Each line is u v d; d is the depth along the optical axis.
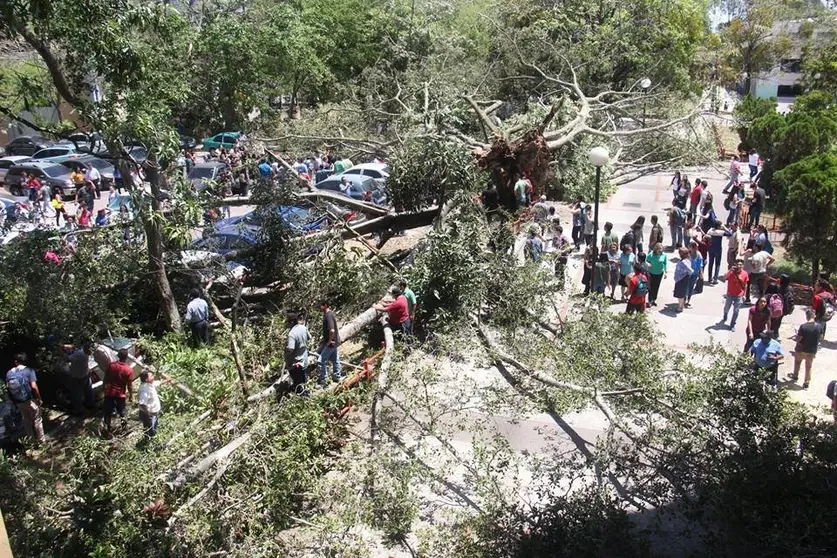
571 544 7.38
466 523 8.17
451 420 11.10
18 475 8.52
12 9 12.12
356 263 14.67
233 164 23.02
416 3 38.41
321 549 8.26
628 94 28.14
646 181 27.36
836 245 15.93
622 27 29.22
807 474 7.76
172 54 15.34
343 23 37.88
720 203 24.36
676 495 8.69
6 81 16.47
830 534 7.13
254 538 7.86
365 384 11.58
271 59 30.14
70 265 13.87
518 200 17.73
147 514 7.84
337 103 30.25
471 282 13.48
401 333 12.75
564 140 20.28
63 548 7.76
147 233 13.75
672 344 13.66
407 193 16.70
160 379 12.05
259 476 8.51
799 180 16.05
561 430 10.93
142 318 15.31
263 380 11.64
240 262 15.59
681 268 15.09
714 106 34.97
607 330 11.43
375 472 8.87
